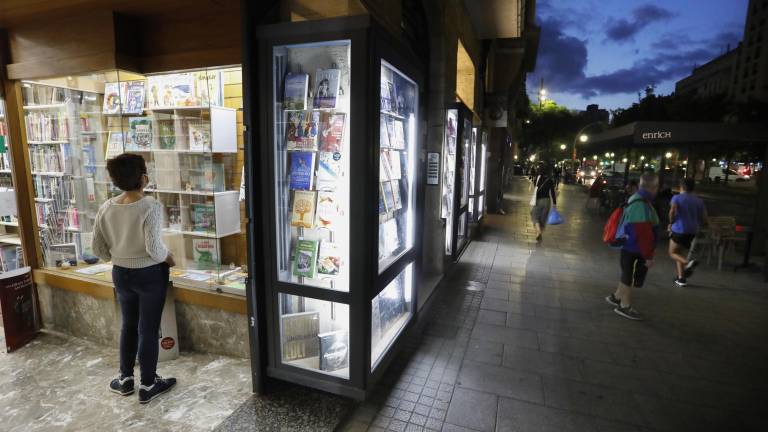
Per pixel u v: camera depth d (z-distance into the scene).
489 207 14.05
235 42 3.20
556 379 3.44
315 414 2.85
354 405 2.99
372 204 2.63
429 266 6.34
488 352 3.90
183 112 4.04
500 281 6.19
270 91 2.67
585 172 30.75
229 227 4.19
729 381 3.47
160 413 2.87
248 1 2.57
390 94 3.09
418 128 3.65
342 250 2.86
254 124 2.70
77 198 4.45
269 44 2.63
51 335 4.15
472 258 7.62
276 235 2.83
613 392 3.27
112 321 3.91
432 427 2.78
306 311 3.13
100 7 3.31
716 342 4.23
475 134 9.77
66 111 4.33
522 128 49.81
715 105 31.38
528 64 16.70
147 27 3.50
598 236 10.20
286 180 2.86
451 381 3.36
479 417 2.90
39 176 4.30
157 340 3.02
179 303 3.71
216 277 3.93
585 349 4.02
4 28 3.91
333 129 2.73
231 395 3.07
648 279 6.54
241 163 4.27
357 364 2.79
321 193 2.82
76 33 3.54
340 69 2.71
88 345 3.96
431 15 5.66
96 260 4.54
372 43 2.45
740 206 12.57
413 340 4.12
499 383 3.35
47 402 3.01
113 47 3.39
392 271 3.18
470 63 8.78
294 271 2.94
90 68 3.52
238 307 3.46
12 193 4.19
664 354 3.95
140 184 2.86
